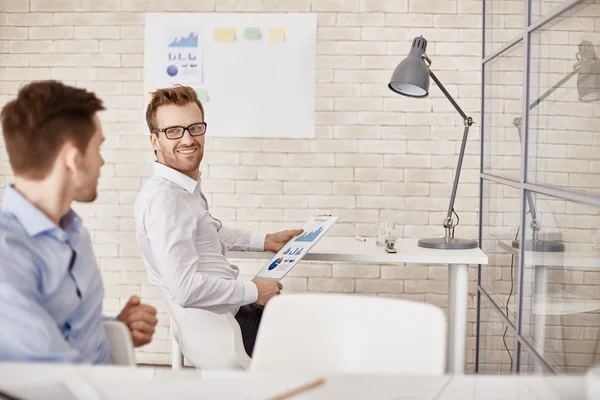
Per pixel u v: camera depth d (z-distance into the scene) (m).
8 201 1.27
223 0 3.56
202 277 2.15
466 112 3.54
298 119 3.58
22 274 1.20
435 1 3.52
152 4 3.59
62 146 1.29
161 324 3.67
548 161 1.99
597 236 1.56
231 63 3.58
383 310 1.38
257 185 3.62
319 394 1.01
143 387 1.02
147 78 3.61
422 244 2.81
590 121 1.61
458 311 2.60
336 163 3.59
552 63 1.96
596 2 1.58
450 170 3.56
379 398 0.99
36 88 1.30
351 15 3.54
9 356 1.15
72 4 3.61
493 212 2.90
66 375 1.04
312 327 1.42
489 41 3.02
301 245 2.56
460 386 1.03
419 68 2.79
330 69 3.56
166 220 2.14
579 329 1.69
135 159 3.64
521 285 2.27
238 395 0.99
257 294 2.20
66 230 1.37
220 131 3.61
